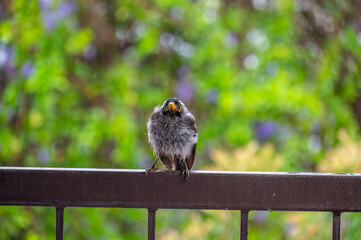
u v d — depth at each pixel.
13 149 6.50
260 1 7.68
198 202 2.47
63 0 6.97
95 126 7.14
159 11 7.70
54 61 6.63
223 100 7.18
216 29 7.52
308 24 7.25
